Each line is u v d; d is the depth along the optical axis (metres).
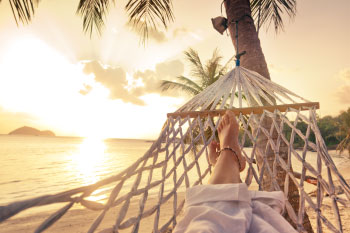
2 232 6.07
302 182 1.46
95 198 8.55
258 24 5.23
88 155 54.97
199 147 8.22
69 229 6.02
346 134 34.91
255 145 1.82
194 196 0.83
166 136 1.75
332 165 1.41
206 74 10.90
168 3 5.00
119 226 0.94
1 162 36.81
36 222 6.85
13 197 14.35
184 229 0.75
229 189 0.80
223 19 3.81
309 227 2.60
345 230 3.47
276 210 0.89
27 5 4.43
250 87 2.37
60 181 20.59
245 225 0.70
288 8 5.33
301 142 37.84
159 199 1.29
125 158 47.12
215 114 2.04
